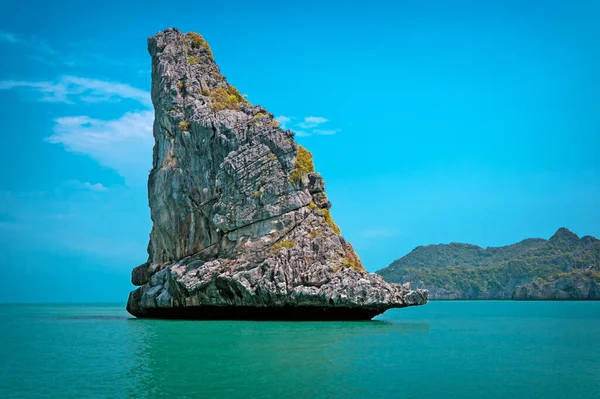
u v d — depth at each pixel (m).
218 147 69.75
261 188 66.31
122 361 35.81
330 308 61.38
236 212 66.06
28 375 31.73
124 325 63.12
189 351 39.38
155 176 76.25
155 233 77.44
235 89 81.25
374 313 65.75
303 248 63.41
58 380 30.25
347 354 38.25
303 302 60.38
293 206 65.56
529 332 59.50
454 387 29.25
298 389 27.92
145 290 74.06
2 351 41.25
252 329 53.66
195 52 81.75
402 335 51.28
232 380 29.75
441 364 35.56
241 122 71.00
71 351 40.69
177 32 80.75
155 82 79.25
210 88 78.94
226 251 66.44
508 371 33.81
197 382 29.33
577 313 110.19
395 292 61.38
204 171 70.38
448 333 55.75
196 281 64.38
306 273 61.81
